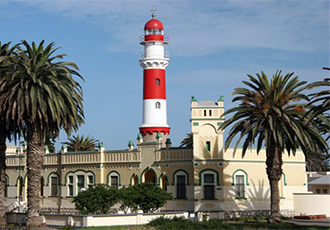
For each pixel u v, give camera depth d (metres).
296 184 56.34
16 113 42.69
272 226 41.06
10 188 68.50
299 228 40.56
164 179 56.00
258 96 44.56
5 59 41.59
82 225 40.78
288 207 55.38
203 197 51.66
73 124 44.66
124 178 57.59
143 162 56.44
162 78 67.94
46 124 43.78
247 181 53.44
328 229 39.78
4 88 42.62
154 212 47.97
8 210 63.56
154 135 66.25
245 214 52.41
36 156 43.41
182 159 53.50
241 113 45.56
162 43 68.81
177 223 40.03
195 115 52.69
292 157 56.56
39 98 40.94
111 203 45.81
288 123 44.38
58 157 63.84
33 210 42.91
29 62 41.75
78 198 45.34
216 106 52.53
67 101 44.09
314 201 53.84
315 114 39.03
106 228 39.50
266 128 44.31
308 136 43.88
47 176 64.69
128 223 42.44
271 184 45.12
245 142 46.50
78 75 45.31
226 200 51.75
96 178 59.44
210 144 52.38
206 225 39.69
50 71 42.44
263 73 45.00
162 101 67.44
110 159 59.03
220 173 51.69
